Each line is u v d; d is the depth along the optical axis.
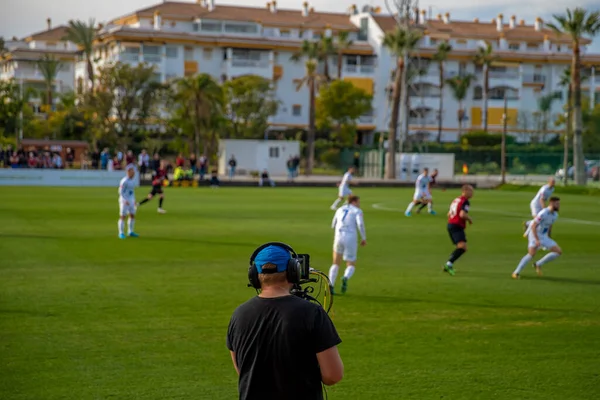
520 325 11.98
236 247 21.52
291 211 35.34
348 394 8.34
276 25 110.44
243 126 90.69
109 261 18.50
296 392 4.43
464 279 16.64
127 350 10.05
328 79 100.69
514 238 25.41
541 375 9.16
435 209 38.34
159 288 14.76
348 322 12.04
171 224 28.36
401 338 10.98
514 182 65.88
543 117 115.06
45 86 119.94
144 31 99.94
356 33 114.12
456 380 8.90
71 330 11.16
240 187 59.25
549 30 126.75
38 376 8.84
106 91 84.06
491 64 116.19
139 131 88.44
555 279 16.81
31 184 54.56
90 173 55.19
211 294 14.14
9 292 14.21
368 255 20.56
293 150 75.62
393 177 71.38
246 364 4.50
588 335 11.34
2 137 78.25
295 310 4.45
